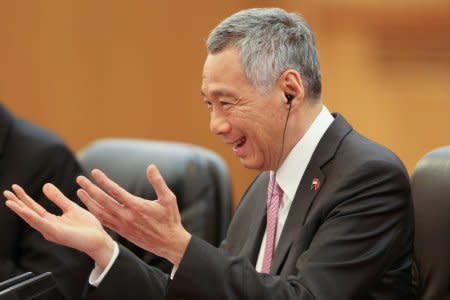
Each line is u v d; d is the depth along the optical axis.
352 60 15.05
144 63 15.98
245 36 6.03
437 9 14.47
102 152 9.23
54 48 16.14
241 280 5.39
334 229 5.86
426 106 14.85
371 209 5.93
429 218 6.35
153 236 5.28
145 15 15.93
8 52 16.23
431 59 14.72
